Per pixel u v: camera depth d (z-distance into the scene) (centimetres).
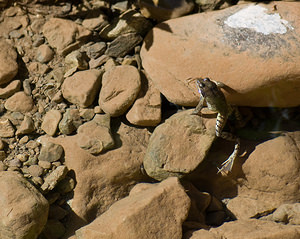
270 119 695
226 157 648
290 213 618
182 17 664
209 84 595
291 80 592
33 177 596
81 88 638
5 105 638
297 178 629
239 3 691
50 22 701
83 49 694
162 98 673
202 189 662
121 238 518
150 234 529
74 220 595
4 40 687
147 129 656
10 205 515
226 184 656
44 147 613
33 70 673
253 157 636
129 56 695
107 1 739
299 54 583
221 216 640
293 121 692
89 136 615
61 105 650
